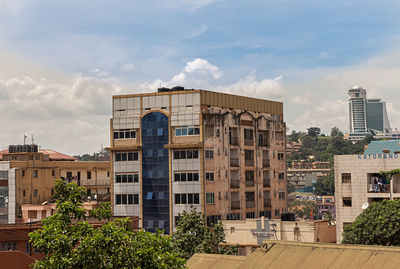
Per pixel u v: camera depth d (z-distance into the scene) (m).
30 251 72.69
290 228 75.38
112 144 100.69
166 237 42.69
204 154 95.25
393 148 86.06
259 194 105.31
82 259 38.69
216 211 96.19
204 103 96.69
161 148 97.56
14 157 123.00
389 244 60.56
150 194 97.38
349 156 78.56
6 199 117.38
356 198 77.62
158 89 101.62
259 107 107.75
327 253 43.38
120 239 39.41
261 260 45.62
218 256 53.03
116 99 101.19
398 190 75.88
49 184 124.06
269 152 108.62
